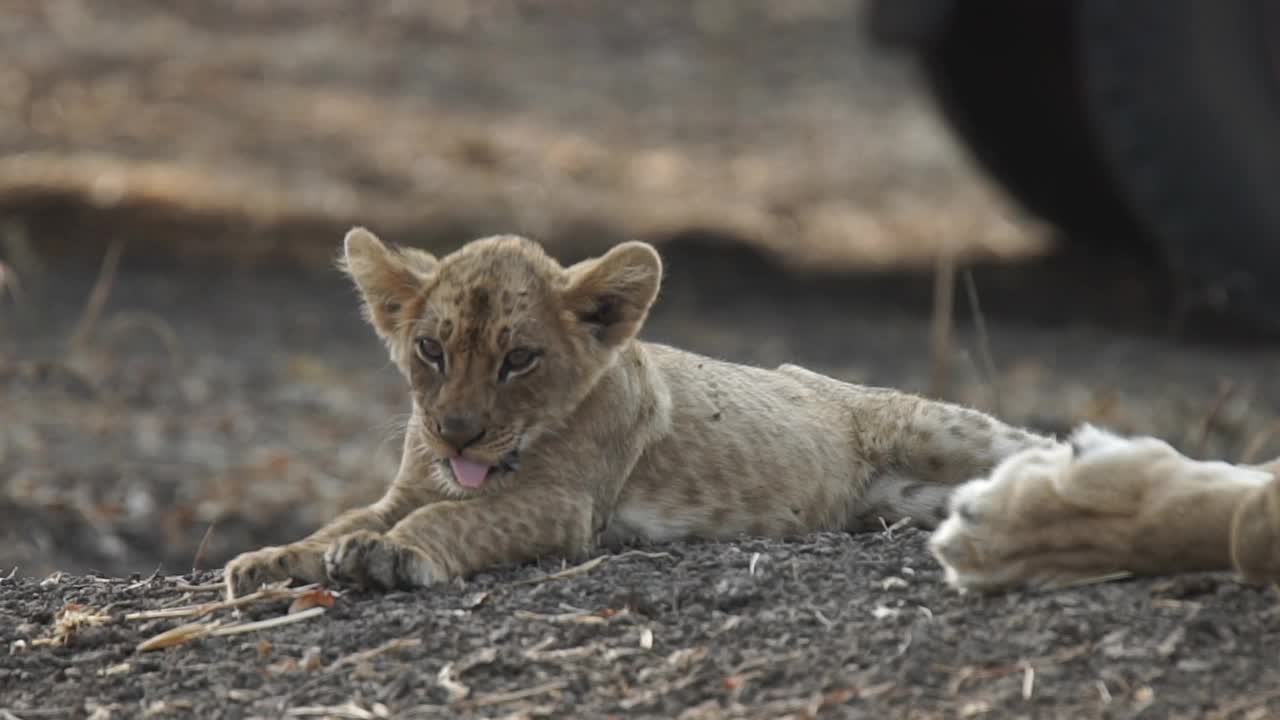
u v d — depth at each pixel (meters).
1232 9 15.98
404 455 7.70
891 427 8.34
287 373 15.99
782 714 5.72
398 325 7.66
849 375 16.06
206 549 11.30
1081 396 15.40
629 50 34.44
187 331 17.62
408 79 31.50
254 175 24.86
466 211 24.27
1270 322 16.64
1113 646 5.85
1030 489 6.32
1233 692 5.59
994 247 23.64
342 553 6.89
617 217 24.67
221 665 6.45
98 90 28.16
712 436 7.95
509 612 6.65
